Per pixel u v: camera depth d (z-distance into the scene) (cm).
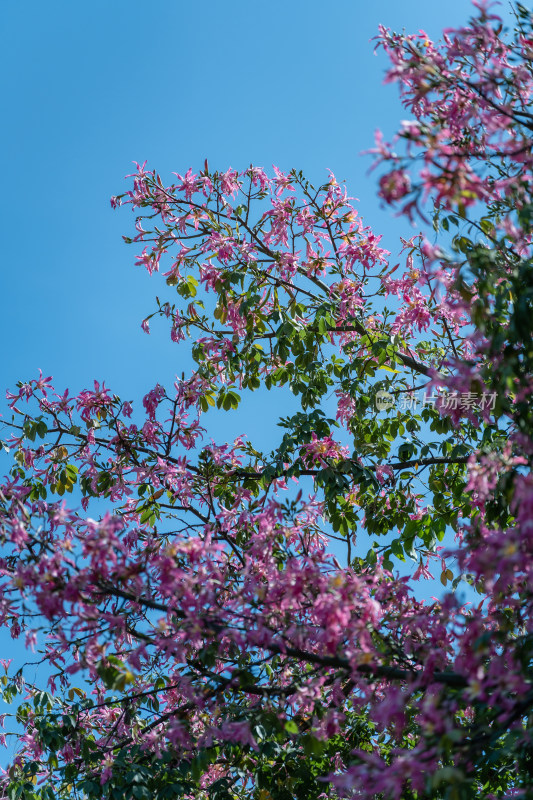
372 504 662
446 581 612
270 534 425
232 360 670
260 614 386
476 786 475
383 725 377
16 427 654
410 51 416
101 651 365
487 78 381
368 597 370
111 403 635
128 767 478
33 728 600
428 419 696
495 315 369
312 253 722
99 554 347
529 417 379
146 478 619
